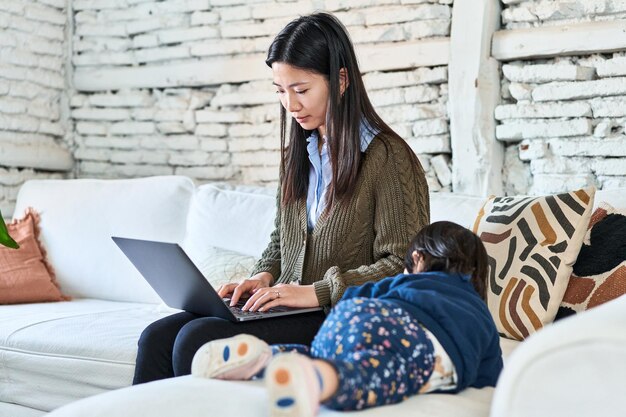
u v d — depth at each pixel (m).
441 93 3.03
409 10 3.06
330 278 1.94
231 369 1.50
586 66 2.75
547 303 2.09
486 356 1.62
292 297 1.92
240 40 3.47
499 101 2.92
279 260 2.30
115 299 3.07
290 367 1.19
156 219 3.07
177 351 1.82
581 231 2.13
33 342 2.36
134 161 3.75
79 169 3.93
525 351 1.21
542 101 2.82
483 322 1.58
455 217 2.47
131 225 3.09
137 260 2.00
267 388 1.19
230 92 3.52
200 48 3.55
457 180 2.98
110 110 3.79
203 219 2.97
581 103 2.73
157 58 3.66
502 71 2.91
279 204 2.32
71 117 3.90
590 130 2.74
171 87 3.68
